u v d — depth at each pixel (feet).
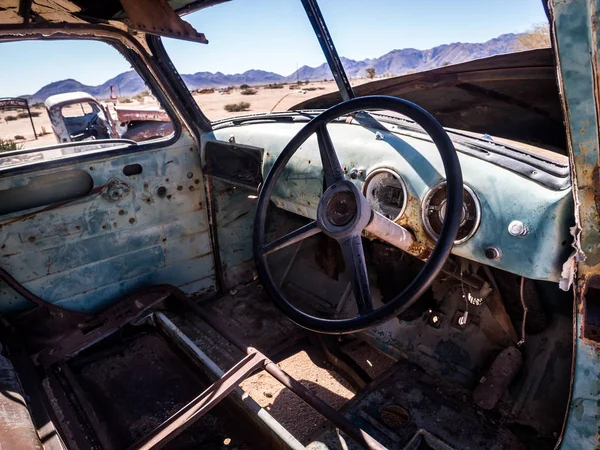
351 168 5.50
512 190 4.26
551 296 5.65
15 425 3.76
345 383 7.18
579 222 3.05
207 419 6.34
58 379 6.63
